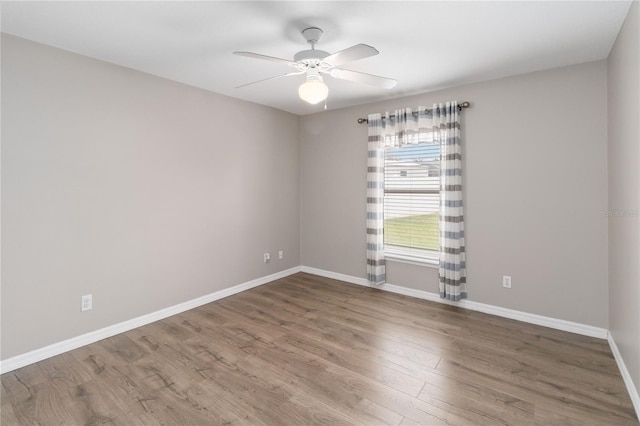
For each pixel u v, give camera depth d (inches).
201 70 120.4
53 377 90.4
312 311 137.1
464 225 137.6
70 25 87.2
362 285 171.3
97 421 73.7
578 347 105.0
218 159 149.6
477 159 133.1
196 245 141.9
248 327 122.0
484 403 79.0
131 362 98.0
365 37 93.5
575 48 100.2
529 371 92.1
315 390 84.5
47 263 100.3
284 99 159.0
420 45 98.3
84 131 107.0
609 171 105.2
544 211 119.6
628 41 79.9
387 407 77.9
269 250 177.2
